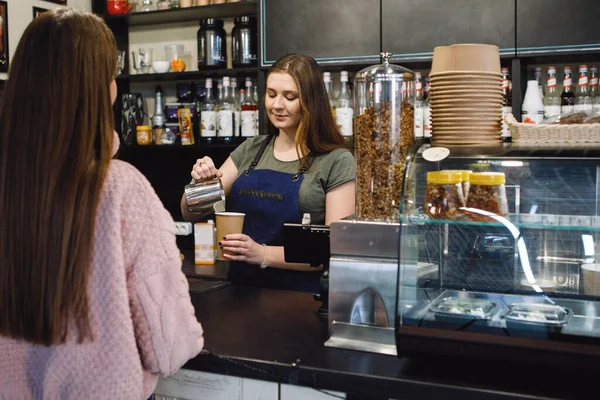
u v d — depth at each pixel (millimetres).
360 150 1593
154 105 3822
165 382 1451
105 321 1063
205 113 3418
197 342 1182
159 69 3518
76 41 1056
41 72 1047
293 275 2275
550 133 1449
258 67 3266
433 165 1405
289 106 2303
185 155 3752
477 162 1390
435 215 1389
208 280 2180
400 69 1580
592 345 1198
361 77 1595
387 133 1557
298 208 2324
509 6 2891
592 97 2910
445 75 1530
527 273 1336
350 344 1435
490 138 1537
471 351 1271
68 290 1046
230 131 3371
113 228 1067
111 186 1082
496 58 1549
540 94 2955
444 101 1537
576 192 1324
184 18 3652
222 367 1374
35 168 1037
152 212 1121
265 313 1726
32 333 1076
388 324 1425
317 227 1638
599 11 2781
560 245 1319
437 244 1386
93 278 1065
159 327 1104
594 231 1296
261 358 1358
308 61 2326
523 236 1341
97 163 1078
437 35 2986
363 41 3094
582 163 1321
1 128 1075
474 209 1373
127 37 3840
